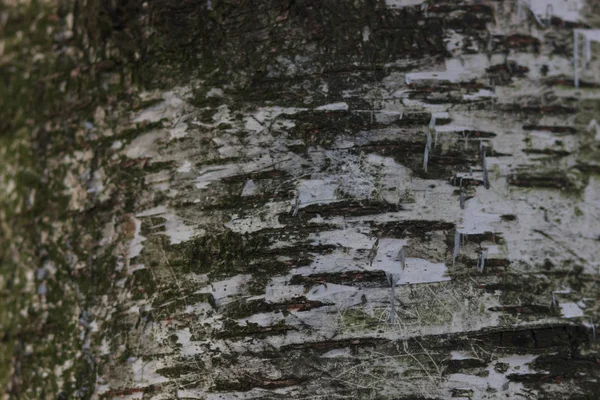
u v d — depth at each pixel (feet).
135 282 2.13
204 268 2.11
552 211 2.11
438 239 2.10
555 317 2.08
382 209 2.10
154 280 2.12
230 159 2.12
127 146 2.16
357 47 2.13
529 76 2.13
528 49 2.14
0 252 2.24
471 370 2.07
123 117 2.17
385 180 2.10
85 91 2.21
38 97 2.24
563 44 2.14
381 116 2.12
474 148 2.11
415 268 2.09
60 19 2.25
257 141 2.12
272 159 2.12
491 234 2.10
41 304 2.18
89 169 2.19
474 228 2.10
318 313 2.08
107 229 2.16
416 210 2.10
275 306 2.09
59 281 2.18
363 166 2.11
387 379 2.07
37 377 2.16
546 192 2.11
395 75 2.12
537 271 2.10
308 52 2.13
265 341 2.08
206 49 2.15
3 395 2.18
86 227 2.17
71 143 2.20
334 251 2.09
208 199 2.12
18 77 2.27
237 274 2.10
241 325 2.09
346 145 2.11
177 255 2.12
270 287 2.09
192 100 2.14
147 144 2.15
